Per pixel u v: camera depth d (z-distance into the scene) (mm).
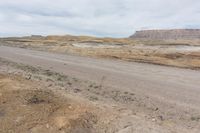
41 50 37688
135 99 9859
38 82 11398
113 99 9578
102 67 19703
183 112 8422
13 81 10305
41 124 6297
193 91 12039
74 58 26438
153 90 11836
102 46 56312
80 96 9367
